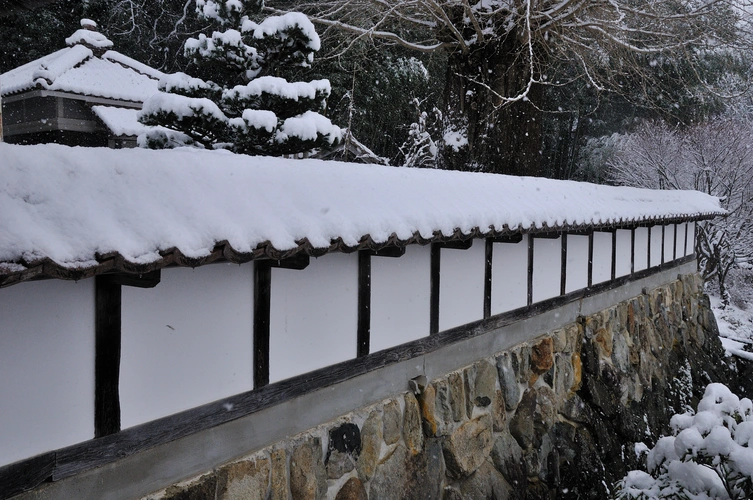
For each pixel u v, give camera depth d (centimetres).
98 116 1009
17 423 212
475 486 440
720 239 1528
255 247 237
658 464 472
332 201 303
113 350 242
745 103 1848
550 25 738
